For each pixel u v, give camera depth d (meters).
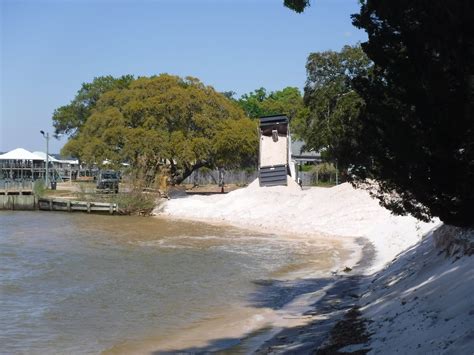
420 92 9.95
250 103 114.00
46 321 13.82
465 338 6.98
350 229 33.53
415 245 17.44
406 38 10.02
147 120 52.84
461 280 9.46
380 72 11.30
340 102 47.00
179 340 12.12
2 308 15.12
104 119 54.25
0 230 36.97
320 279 19.03
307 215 38.41
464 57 8.70
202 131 54.59
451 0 7.77
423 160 10.16
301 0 11.06
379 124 10.91
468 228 10.97
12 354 11.24
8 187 63.94
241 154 55.97
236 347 11.33
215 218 44.34
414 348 7.65
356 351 8.77
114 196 50.81
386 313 10.59
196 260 23.89
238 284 18.55
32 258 24.41
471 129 9.65
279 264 22.67
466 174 9.95
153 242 30.34
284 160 49.22
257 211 42.81
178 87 55.09
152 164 52.44
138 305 15.56
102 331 12.95
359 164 12.62
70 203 53.00
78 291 17.41
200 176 80.50
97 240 31.31
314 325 12.22
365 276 18.20
